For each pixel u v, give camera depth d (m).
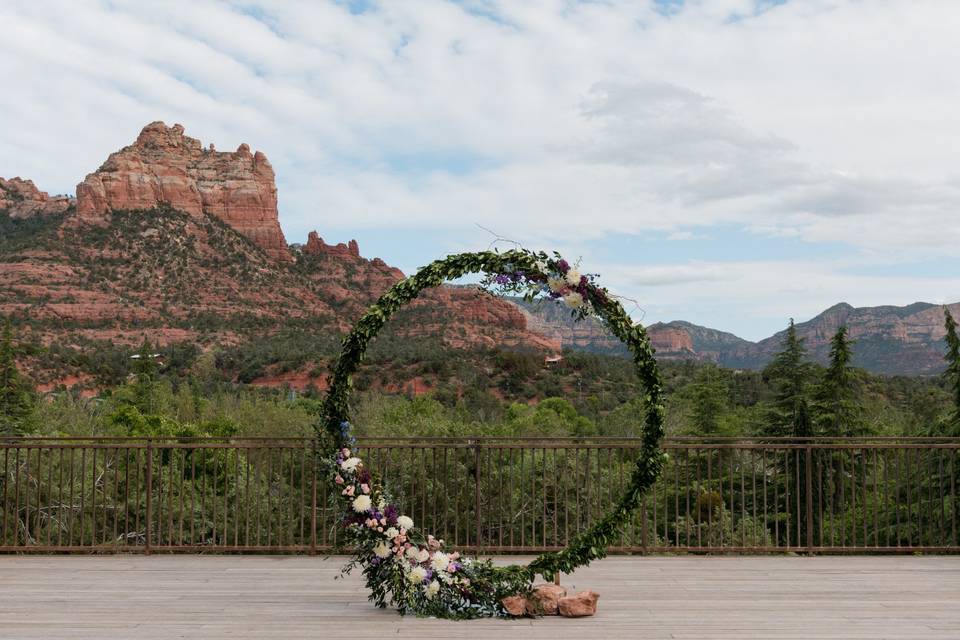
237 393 56.16
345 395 5.39
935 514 10.01
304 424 28.83
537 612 4.89
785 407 18.94
